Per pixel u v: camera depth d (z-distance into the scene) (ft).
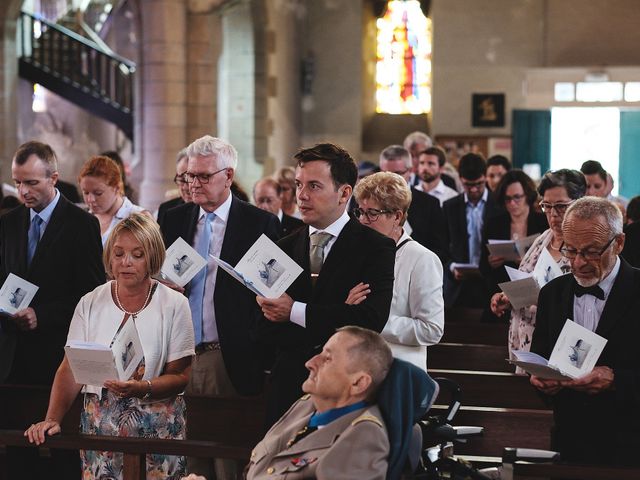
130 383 16.28
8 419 21.49
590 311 16.14
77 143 85.97
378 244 16.67
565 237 15.88
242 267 16.53
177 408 17.42
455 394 15.44
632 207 26.78
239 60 74.23
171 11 59.82
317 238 17.01
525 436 20.62
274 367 17.17
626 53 82.53
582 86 83.05
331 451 12.71
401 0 91.97
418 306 17.61
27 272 22.18
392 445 12.82
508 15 83.46
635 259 22.57
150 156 60.54
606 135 82.94
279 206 33.35
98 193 25.44
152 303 17.29
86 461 17.13
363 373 13.10
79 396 21.76
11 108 62.95
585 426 16.19
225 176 20.85
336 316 16.06
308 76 86.28
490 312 29.07
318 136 87.15
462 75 83.97
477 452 20.74
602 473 14.33
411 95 92.17
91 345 15.79
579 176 20.65
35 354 22.41
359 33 86.58
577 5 82.84
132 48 88.84
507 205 27.84
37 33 82.79
